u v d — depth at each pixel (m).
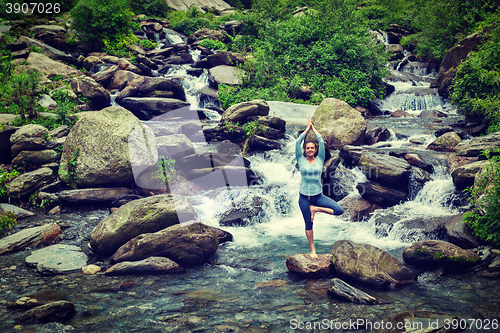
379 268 4.70
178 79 15.85
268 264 5.33
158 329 3.56
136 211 5.55
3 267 5.14
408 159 8.05
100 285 4.62
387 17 25.20
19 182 7.61
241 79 14.91
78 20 16.95
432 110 13.56
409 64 20.44
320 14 16.95
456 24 19.16
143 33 21.30
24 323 3.66
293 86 14.62
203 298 4.28
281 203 7.66
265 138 9.74
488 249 5.25
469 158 7.84
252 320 3.75
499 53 10.60
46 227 6.27
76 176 7.60
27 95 10.38
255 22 20.12
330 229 6.89
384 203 7.43
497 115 9.21
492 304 4.05
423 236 6.09
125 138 7.41
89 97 12.45
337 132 9.91
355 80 14.84
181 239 5.25
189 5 30.36
